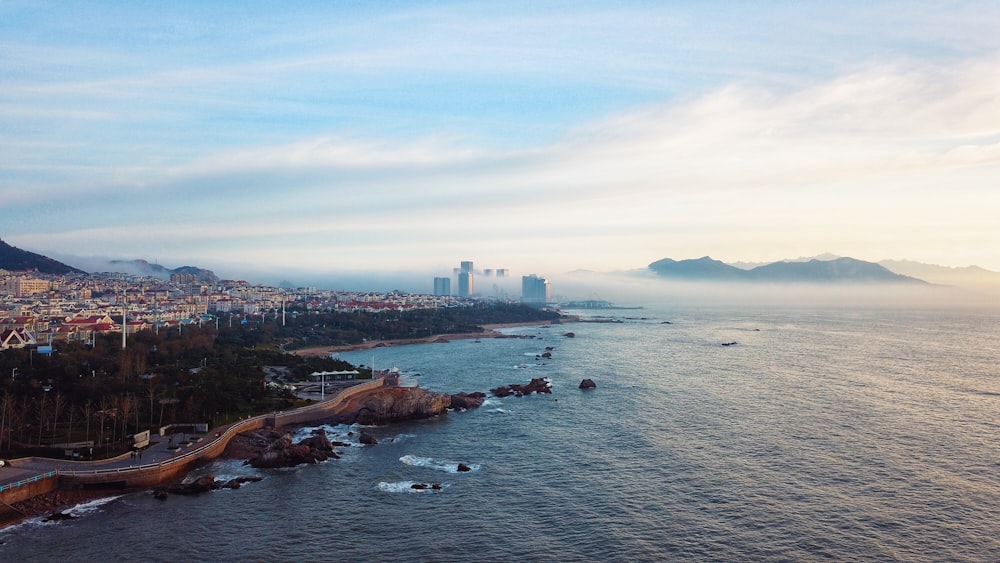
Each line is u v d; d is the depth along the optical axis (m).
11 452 131.88
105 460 130.25
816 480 125.00
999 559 92.94
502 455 147.88
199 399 167.62
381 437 167.25
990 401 196.88
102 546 99.19
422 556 96.31
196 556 96.19
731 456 141.25
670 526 105.44
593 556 95.75
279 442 146.88
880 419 172.88
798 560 93.50
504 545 99.62
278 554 97.06
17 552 96.62
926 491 118.31
